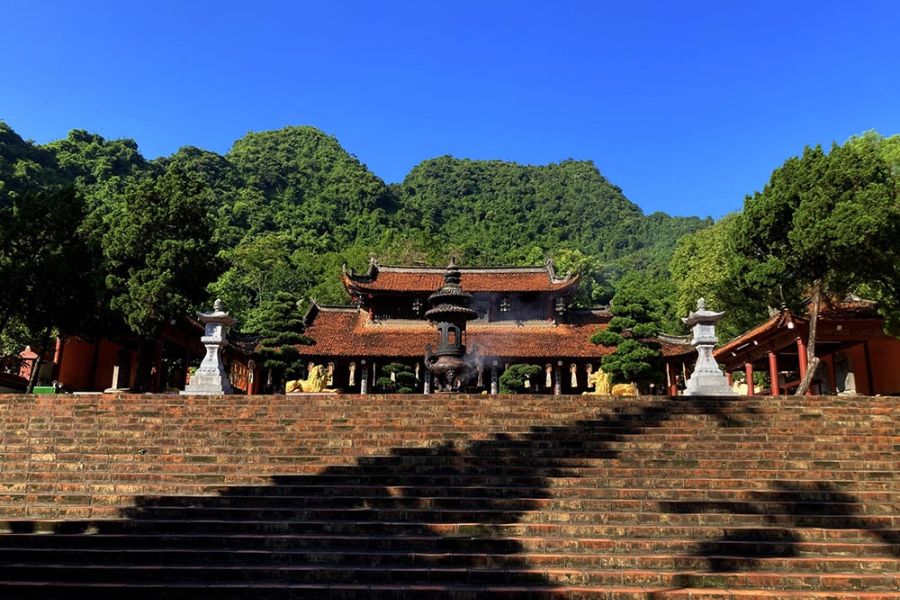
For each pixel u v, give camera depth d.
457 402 18.20
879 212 21.11
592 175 144.38
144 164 100.94
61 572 10.27
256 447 15.34
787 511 12.54
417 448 15.12
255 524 11.88
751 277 24.38
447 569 10.36
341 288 69.56
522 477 13.72
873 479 13.70
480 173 142.50
